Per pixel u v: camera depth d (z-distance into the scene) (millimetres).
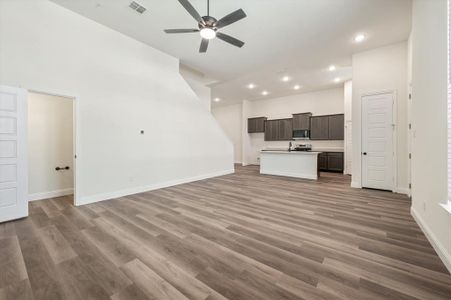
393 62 4262
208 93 7355
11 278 1574
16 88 2779
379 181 4469
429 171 2135
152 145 4629
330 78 6680
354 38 4086
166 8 3260
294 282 1506
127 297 1373
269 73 6191
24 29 2869
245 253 1916
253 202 3592
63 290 1445
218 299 1350
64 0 3076
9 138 2732
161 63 4785
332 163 7605
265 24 3637
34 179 3811
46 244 2096
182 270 1666
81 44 3455
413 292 1395
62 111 4191
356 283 1489
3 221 2680
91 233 2354
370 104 4527
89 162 3582
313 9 3236
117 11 3344
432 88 2047
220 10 3271
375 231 2375
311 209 3193
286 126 8930
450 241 1649
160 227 2521
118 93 3979
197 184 5262
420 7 2398
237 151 10688
